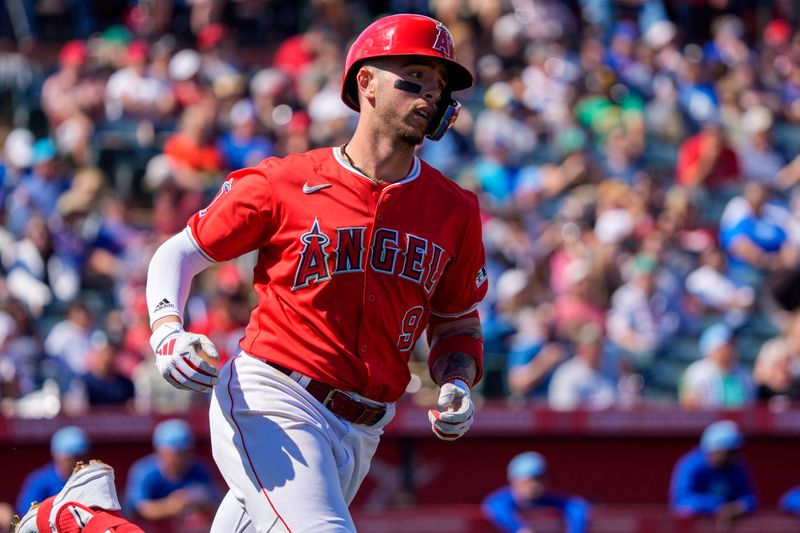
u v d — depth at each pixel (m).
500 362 41.16
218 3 60.03
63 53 55.47
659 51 64.12
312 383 13.95
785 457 39.22
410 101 13.93
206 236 13.99
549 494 35.72
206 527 33.50
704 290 46.78
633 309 43.88
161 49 55.91
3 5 59.25
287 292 14.00
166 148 47.91
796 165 56.59
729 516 36.44
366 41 14.08
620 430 38.09
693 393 40.66
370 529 34.91
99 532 14.16
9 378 36.34
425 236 14.22
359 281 13.95
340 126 48.97
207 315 39.03
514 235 45.94
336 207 13.92
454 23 59.28
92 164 48.16
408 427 36.78
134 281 41.03
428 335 15.65
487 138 52.62
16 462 33.72
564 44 60.66
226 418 14.10
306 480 13.64
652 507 38.19
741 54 66.69
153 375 37.06
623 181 53.25
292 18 62.56
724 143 54.84
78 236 42.72
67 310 40.91
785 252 47.97
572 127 54.69
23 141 50.00
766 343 46.09
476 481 37.38
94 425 34.47
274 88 52.62
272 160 14.25
